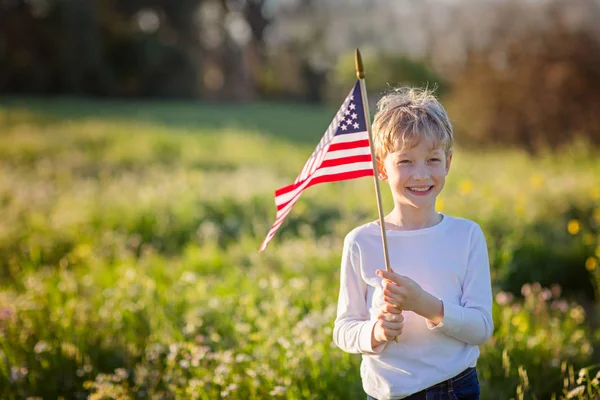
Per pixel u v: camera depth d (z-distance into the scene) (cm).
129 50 4341
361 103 250
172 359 385
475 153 1706
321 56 6047
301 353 378
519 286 630
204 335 468
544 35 1819
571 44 1762
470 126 1848
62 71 3934
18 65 3834
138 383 376
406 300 220
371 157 238
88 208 897
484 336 229
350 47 5925
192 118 2861
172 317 491
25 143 1692
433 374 230
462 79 1916
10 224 813
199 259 686
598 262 616
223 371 362
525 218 766
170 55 4450
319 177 256
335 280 566
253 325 462
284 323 434
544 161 1452
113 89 4159
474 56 1909
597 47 1750
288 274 616
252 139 2092
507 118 1795
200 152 1750
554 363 384
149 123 2472
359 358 382
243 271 646
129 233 840
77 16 3931
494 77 1825
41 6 3881
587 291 645
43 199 958
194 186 1066
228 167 1502
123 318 491
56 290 550
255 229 834
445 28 4269
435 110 240
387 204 923
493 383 372
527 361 394
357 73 232
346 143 252
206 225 845
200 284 562
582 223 818
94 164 1465
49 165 1377
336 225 811
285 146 2019
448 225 242
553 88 1741
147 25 4944
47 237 772
